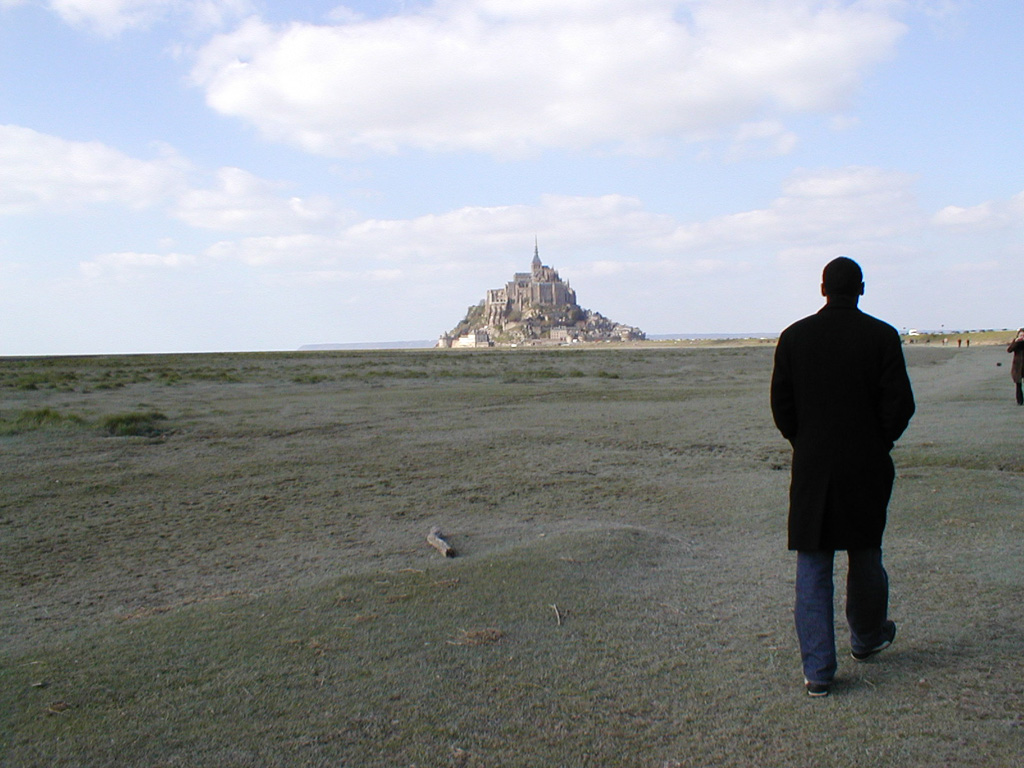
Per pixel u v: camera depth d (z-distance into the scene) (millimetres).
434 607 5215
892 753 3350
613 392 27359
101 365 63875
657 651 4477
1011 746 3385
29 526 8297
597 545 6672
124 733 3600
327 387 31844
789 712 3738
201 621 5070
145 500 9688
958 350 71938
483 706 3816
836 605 5277
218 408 22406
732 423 17047
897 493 8859
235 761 3346
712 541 7117
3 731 3641
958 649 4441
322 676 4168
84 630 5027
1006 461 10914
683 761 3314
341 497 9711
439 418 19156
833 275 4082
